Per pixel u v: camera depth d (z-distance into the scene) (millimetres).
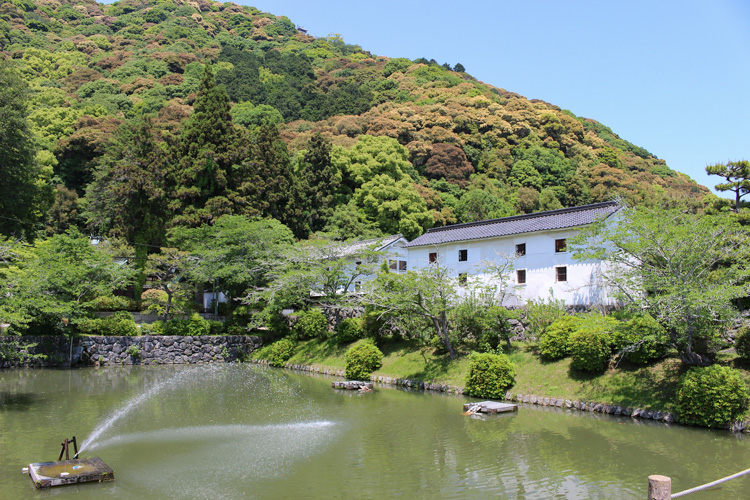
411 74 88875
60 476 9820
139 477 10336
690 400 13781
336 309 29812
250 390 20547
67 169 50156
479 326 21406
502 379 18156
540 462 11117
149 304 32156
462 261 28156
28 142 33500
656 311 14930
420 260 30172
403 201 46188
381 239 34938
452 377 20234
